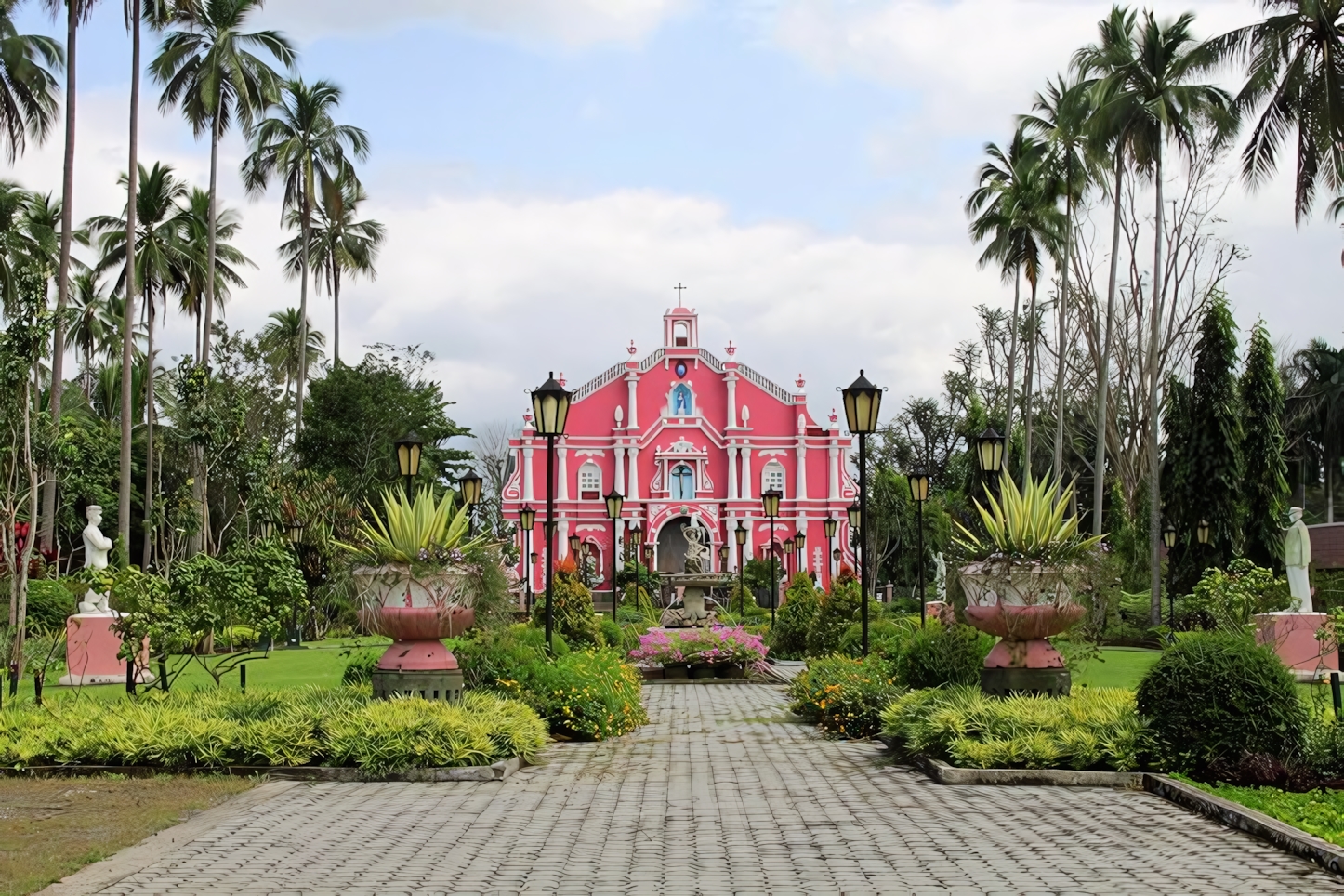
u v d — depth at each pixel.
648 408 67.44
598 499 66.19
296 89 44.47
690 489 67.06
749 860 7.70
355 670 15.01
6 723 11.70
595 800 9.93
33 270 19.19
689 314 68.31
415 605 12.59
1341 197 28.67
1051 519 12.59
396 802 9.80
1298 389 59.34
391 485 44.88
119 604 14.08
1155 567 35.62
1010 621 12.33
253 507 32.03
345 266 52.47
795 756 12.85
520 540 64.94
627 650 29.25
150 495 33.91
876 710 14.48
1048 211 41.25
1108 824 8.84
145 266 39.78
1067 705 11.63
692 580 35.66
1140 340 45.28
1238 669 10.33
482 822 8.98
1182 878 7.16
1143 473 45.09
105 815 9.05
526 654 14.84
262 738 11.16
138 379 46.94
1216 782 10.12
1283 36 24.58
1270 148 25.05
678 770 11.76
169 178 40.69
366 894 6.82
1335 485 61.50
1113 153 38.34
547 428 16.27
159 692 13.48
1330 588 29.45
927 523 61.91
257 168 44.47
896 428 75.81
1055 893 6.83
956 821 9.00
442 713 11.55
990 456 21.28
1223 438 38.28
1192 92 33.91
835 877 7.21
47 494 35.78
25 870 7.23
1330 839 7.83
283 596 14.73
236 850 7.99
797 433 66.75
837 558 62.62
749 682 24.31
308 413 47.09
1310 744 10.29
